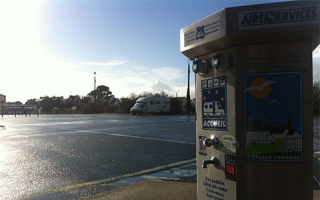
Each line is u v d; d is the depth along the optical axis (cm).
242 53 302
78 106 7481
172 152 1036
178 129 1917
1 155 984
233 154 307
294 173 288
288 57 290
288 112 289
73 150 1087
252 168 299
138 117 3912
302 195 286
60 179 681
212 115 333
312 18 272
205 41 323
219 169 325
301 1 274
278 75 292
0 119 3822
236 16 292
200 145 354
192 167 796
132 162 869
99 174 727
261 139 296
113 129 1962
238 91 303
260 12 284
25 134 1672
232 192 309
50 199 541
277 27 280
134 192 555
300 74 287
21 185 633
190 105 5472
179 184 610
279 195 292
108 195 544
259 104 296
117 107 6456
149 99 4822
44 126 2328
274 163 293
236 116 303
